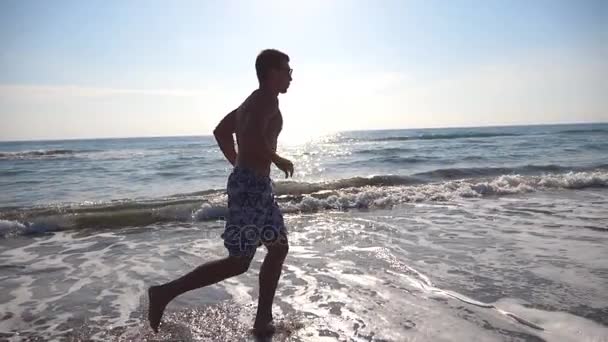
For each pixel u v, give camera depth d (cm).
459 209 665
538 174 1071
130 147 3969
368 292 311
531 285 319
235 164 267
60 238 516
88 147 4278
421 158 1645
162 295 245
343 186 895
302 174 1273
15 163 1816
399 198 746
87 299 315
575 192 821
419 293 307
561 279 331
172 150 2956
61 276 370
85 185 1096
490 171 1088
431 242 461
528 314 265
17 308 298
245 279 351
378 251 427
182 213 634
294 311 278
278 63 242
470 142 2803
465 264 377
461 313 269
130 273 378
